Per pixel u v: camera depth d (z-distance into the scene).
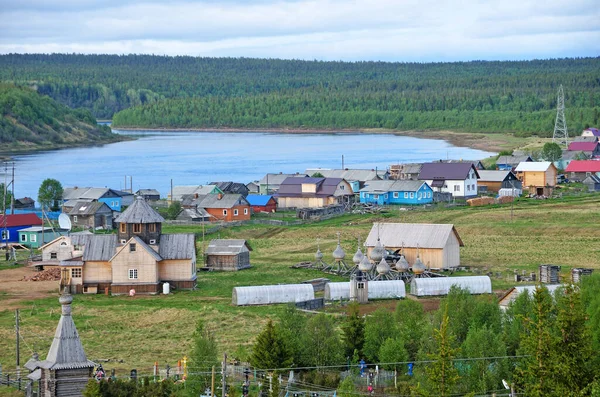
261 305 122.62
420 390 71.50
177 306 122.69
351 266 150.00
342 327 94.75
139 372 89.25
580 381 71.81
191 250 136.75
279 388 79.19
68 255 154.12
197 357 84.25
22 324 112.88
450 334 85.62
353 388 79.12
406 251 145.12
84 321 114.31
